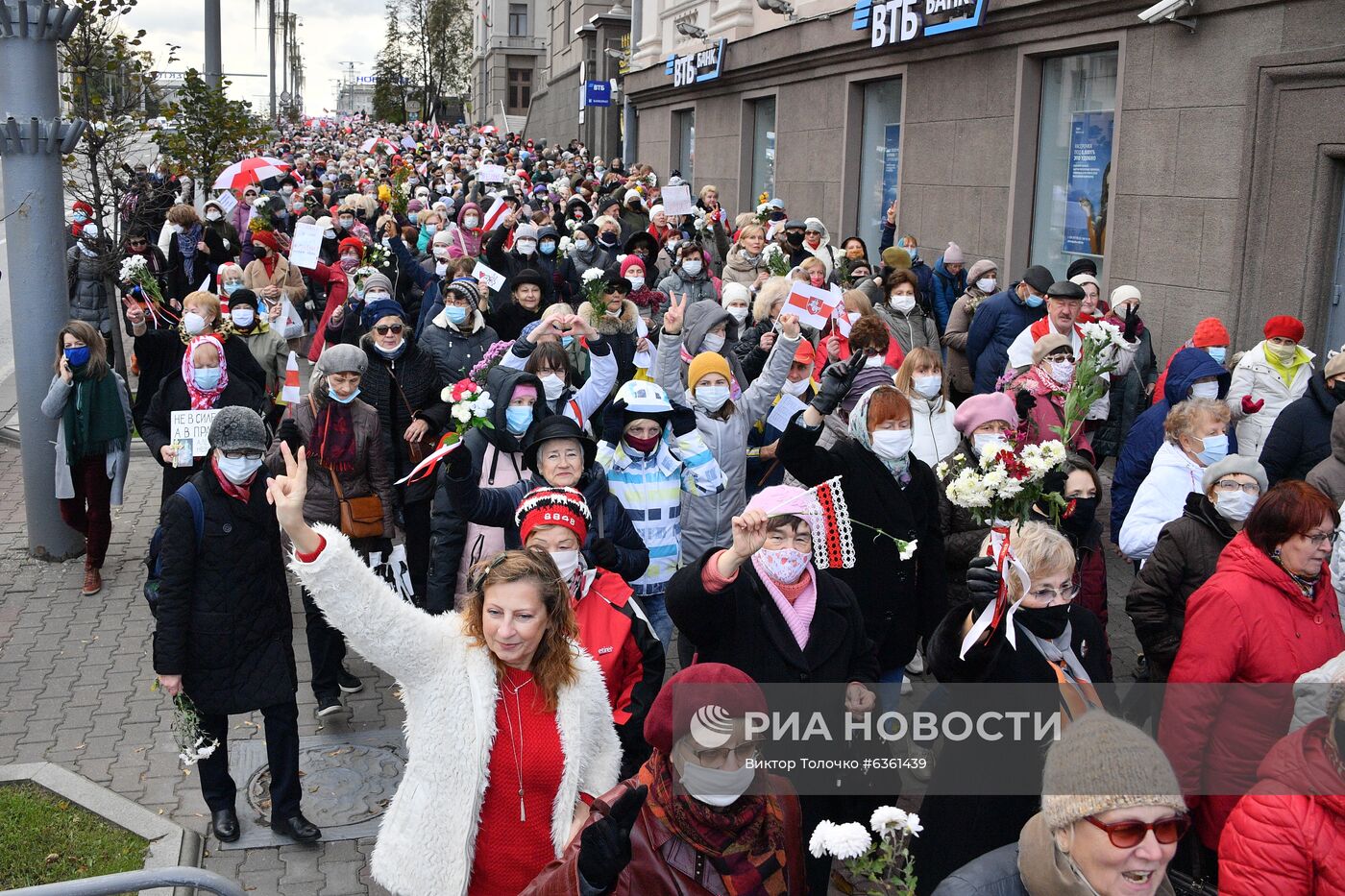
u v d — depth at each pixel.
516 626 3.60
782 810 3.24
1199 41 11.78
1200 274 11.92
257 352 9.88
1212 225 11.73
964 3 14.99
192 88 16.56
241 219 18.62
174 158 16.36
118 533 9.67
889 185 18.67
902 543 4.88
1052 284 9.18
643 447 5.84
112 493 8.38
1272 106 10.97
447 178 30.19
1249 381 8.13
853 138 19.44
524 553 3.69
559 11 53.75
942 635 4.01
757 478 7.30
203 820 5.65
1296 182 10.81
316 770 6.04
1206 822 4.30
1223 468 5.01
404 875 3.61
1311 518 4.15
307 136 60.69
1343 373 6.76
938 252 16.72
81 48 12.17
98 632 7.81
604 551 4.80
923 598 5.60
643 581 5.88
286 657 5.32
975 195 15.73
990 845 3.82
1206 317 11.88
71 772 5.89
